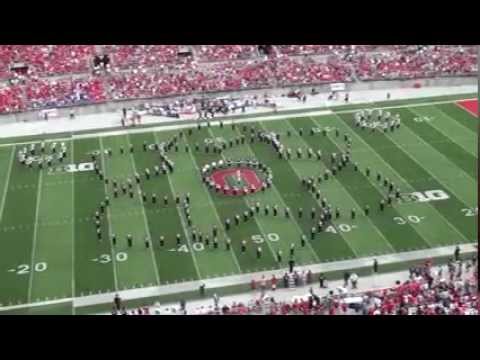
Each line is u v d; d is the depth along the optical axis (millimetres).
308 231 35750
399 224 36250
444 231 35531
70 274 32625
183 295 30922
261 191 40125
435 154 44844
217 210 38062
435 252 33719
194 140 48594
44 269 33062
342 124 50906
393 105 55031
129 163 44812
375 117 51938
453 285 29234
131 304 30266
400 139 47562
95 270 32906
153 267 33094
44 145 48312
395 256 33500
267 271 32562
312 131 49344
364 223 36406
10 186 41781
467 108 53594
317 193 39125
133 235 35844
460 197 38969
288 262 33156
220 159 44812
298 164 43719
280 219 36969
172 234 35812
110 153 46531
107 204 39094
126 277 32312
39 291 31312
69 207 38938
